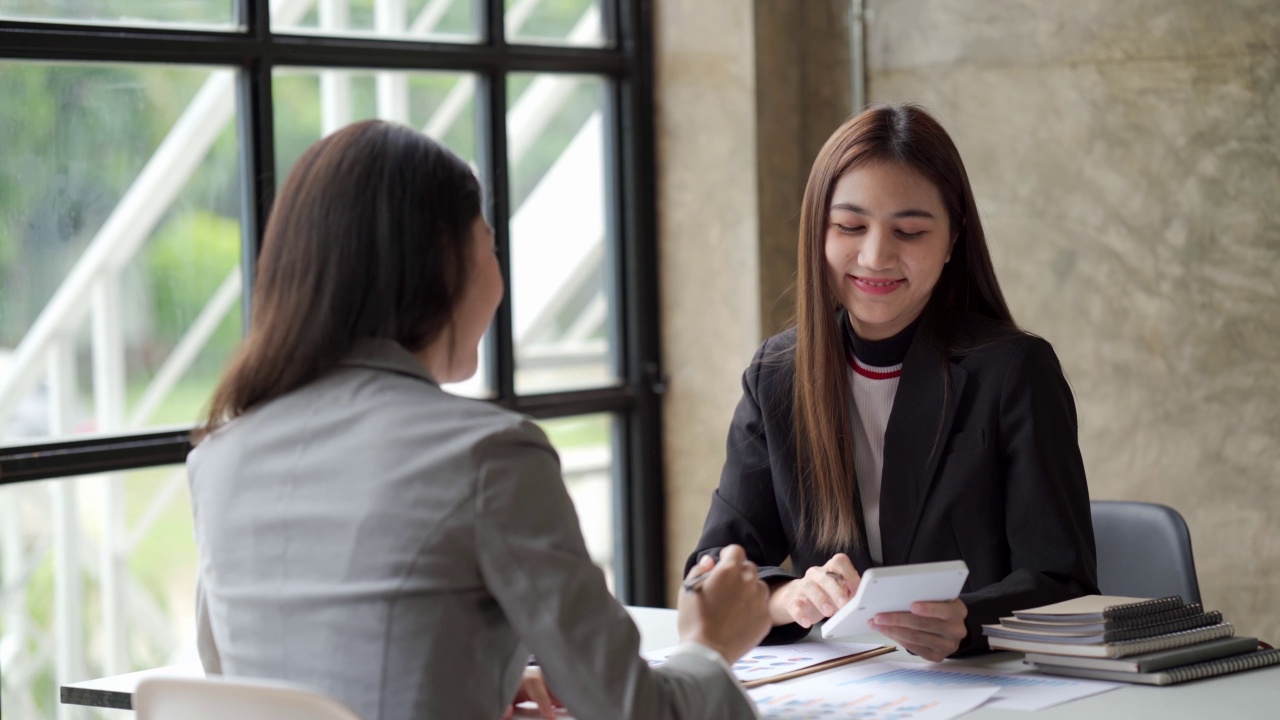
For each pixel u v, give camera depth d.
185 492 3.16
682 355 3.86
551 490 1.38
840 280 2.11
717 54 3.72
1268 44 3.14
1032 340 2.09
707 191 3.77
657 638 2.00
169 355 3.11
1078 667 1.68
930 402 2.08
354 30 3.28
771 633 1.94
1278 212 3.15
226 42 3.03
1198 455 3.30
